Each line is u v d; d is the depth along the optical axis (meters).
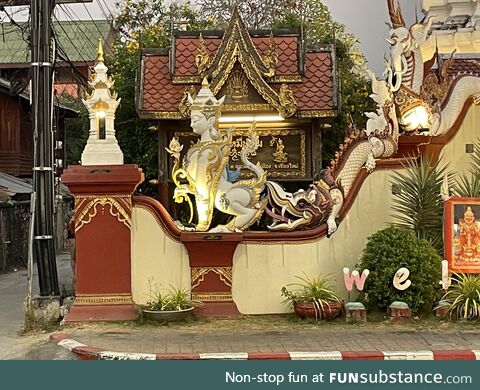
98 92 9.72
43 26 10.17
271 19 25.95
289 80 13.73
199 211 9.80
